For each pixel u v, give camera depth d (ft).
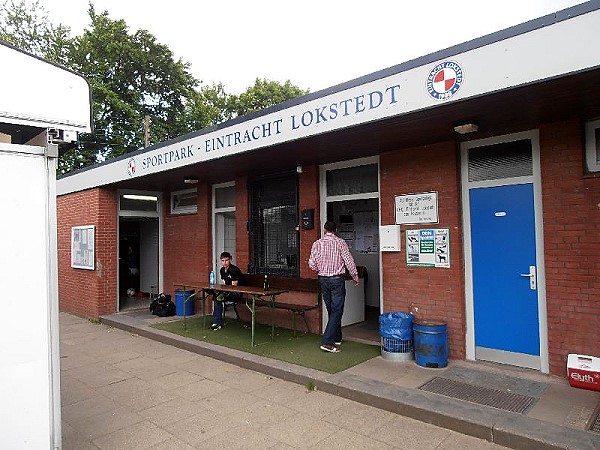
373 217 30.89
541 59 11.25
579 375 14.11
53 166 9.54
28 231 9.14
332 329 19.27
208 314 29.71
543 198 15.51
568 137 15.01
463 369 16.39
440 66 13.26
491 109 13.96
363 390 14.29
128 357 20.39
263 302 22.97
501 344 16.83
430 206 18.44
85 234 31.55
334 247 19.56
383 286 19.95
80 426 12.88
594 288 14.38
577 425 11.48
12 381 8.84
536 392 13.91
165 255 34.09
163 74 76.64
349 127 15.88
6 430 8.72
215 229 30.50
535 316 16.01
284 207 25.30
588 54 10.51
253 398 14.89
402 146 19.04
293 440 11.81
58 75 9.94
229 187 29.66
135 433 12.39
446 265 17.92
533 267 16.08
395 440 11.65
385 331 17.93
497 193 17.06
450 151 17.92
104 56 70.64
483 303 17.29
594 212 14.42
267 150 19.89
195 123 80.64
